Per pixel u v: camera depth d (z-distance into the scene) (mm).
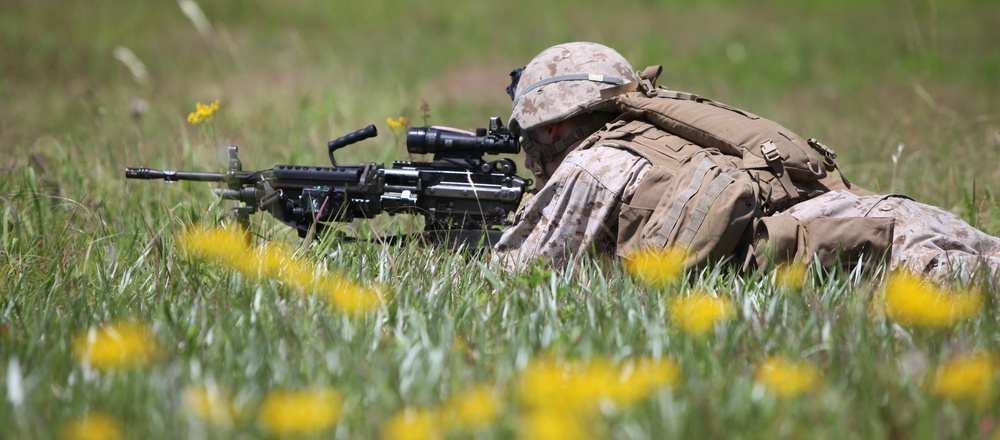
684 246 13055
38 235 16516
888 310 11500
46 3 63031
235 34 59906
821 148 14750
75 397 9195
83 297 12406
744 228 13164
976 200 20578
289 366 9953
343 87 42062
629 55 52469
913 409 8836
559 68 14844
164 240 14922
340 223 15320
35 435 8562
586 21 71562
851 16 77938
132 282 13555
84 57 48812
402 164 15242
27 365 10148
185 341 10789
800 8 82125
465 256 14500
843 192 13992
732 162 13766
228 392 9180
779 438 8305
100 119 31109
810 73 54094
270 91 40656
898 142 26453
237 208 15445
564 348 10297
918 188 21875
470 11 74000
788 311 11555
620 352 10047
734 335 10523
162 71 46875
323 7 71562
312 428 8250
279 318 11164
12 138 26750
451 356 10031
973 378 8945
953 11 79438
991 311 11414
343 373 9656
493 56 57250
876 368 9703
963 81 48125
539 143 14961
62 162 22344
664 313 11484
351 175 15008
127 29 58344
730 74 54000
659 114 14297
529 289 12477
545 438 7719
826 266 13008
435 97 42938
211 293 12695
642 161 13906
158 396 8930
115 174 21922
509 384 9219
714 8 80125
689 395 8914
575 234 14086
